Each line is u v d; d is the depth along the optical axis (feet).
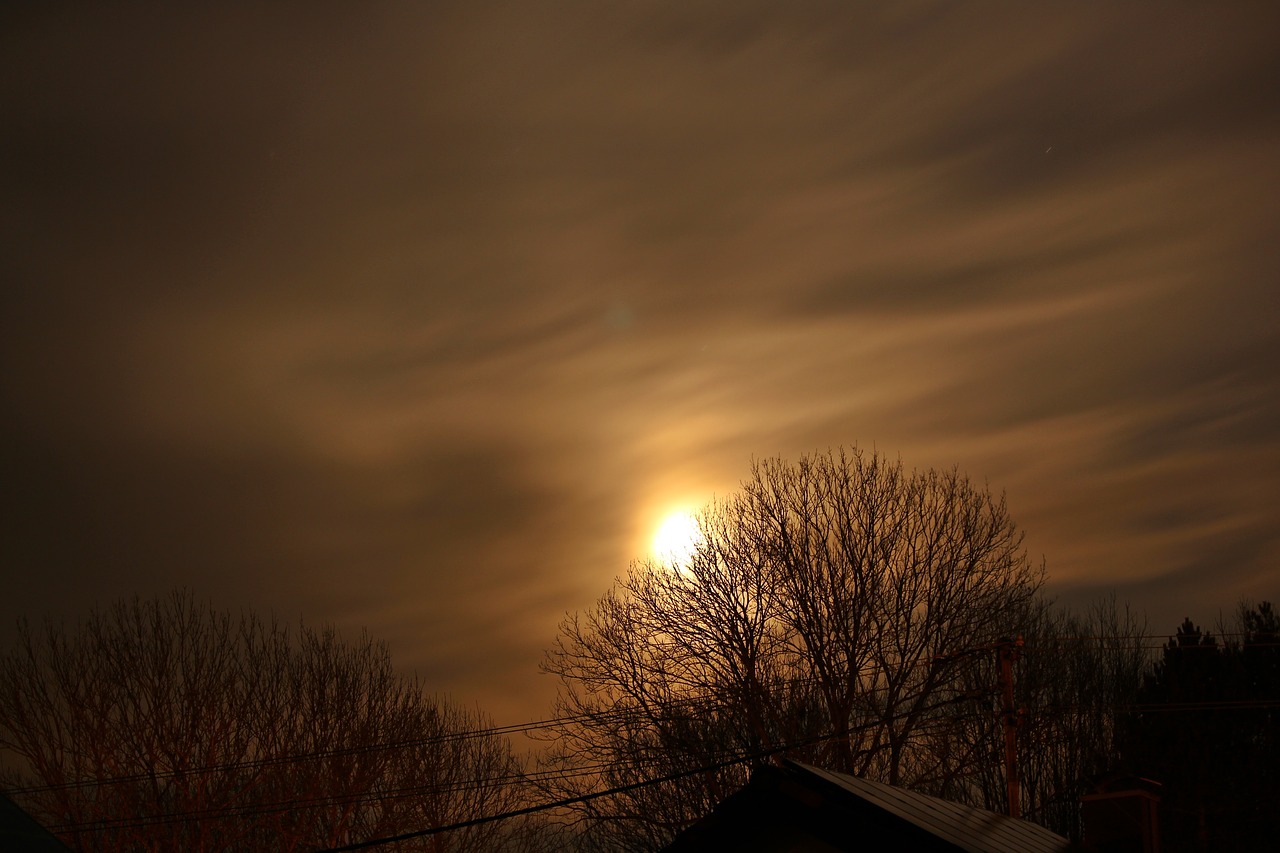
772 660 92.32
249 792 80.89
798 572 92.48
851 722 90.12
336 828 81.30
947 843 39.01
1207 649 112.98
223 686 82.17
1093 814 80.12
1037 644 98.48
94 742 77.46
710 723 92.94
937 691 92.12
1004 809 101.09
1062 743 107.04
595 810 87.25
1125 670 116.88
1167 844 104.94
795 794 41.01
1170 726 107.14
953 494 96.99
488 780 86.12
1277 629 114.42
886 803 42.16
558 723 77.61
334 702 83.92
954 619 92.12
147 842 75.41
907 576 93.56
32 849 26.58
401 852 81.71
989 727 93.91
